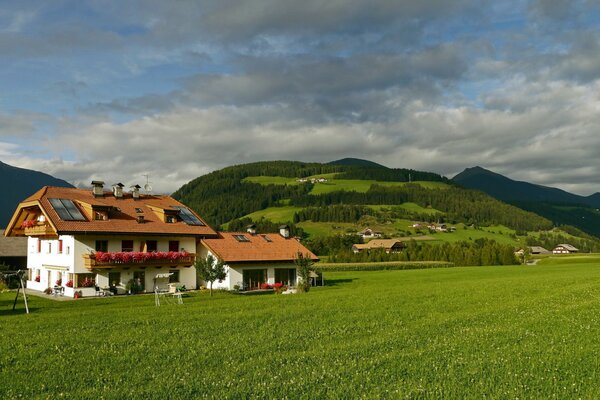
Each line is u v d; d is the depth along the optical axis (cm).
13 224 5891
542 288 4041
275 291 5281
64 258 5116
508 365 1477
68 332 2264
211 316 2698
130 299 4378
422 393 1245
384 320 2481
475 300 3309
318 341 1953
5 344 1984
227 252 5762
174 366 1585
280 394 1254
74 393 1316
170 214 5897
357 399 1211
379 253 12062
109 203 5775
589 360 1524
